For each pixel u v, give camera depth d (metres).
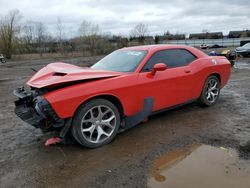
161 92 4.62
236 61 17.89
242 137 4.08
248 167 3.19
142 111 4.39
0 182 3.10
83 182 3.03
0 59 30.28
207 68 5.52
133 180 3.02
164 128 4.57
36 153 3.80
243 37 76.69
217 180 2.94
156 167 3.28
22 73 16.31
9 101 7.38
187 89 5.12
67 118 3.61
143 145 3.93
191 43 70.25
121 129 4.23
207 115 5.21
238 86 8.34
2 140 4.34
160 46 5.01
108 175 3.15
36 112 3.73
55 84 3.57
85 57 35.97
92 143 3.85
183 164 3.32
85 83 3.79
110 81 3.97
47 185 3.01
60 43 46.78
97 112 3.92
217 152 3.61
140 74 4.35
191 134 4.27
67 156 3.67
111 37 49.56
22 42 46.69
